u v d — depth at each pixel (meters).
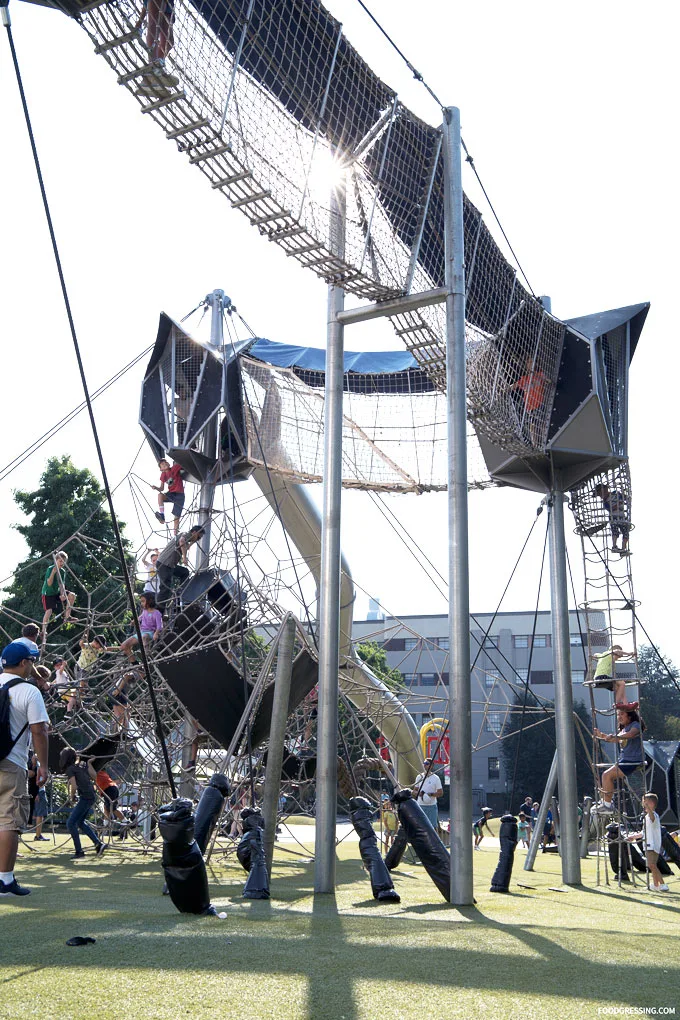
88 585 30.53
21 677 6.58
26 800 6.66
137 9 5.66
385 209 8.62
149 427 15.29
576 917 6.92
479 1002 3.39
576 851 11.39
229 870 10.01
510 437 11.96
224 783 7.86
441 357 10.16
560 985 3.79
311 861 13.12
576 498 14.09
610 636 13.59
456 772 7.62
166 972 3.77
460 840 7.49
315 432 17.78
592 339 12.80
